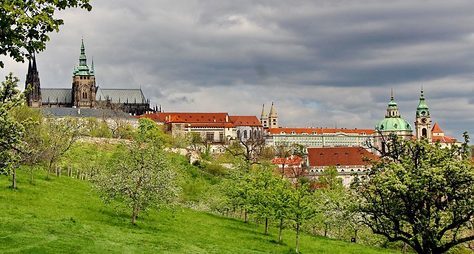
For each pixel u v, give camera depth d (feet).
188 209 379.96
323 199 328.29
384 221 156.76
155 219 284.82
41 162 359.05
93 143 592.60
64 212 251.19
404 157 154.30
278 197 277.44
